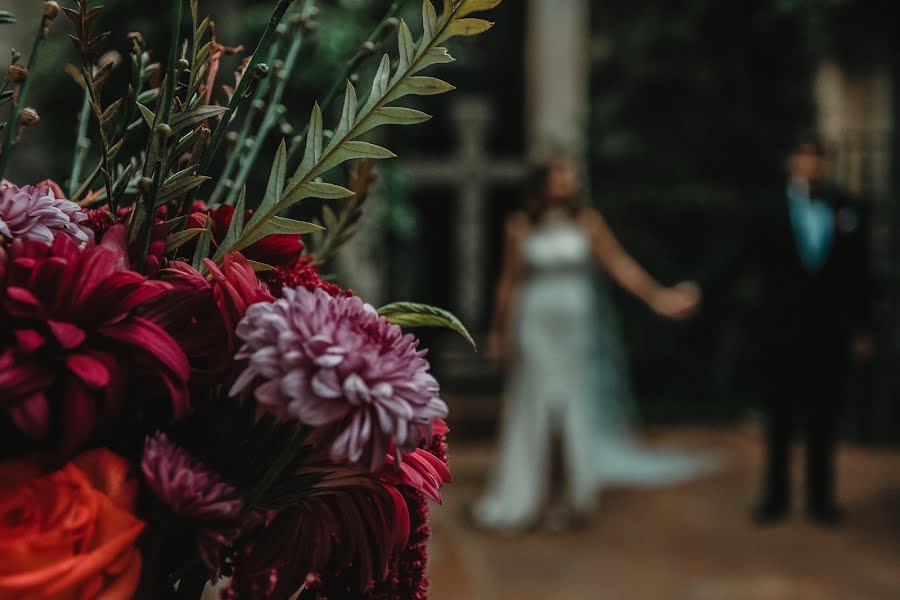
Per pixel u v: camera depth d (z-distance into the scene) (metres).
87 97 0.71
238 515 0.53
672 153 7.84
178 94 0.68
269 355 0.51
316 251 0.85
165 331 0.56
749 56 7.79
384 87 0.62
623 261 5.12
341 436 0.51
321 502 0.61
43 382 0.49
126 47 3.13
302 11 0.84
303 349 0.51
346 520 0.61
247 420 0.56
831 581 4.06
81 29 0.62
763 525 4.93
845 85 7.35
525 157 7.70
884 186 7.07
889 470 6.02
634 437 6.54
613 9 7.83
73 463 0.50
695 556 4.43
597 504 5.33
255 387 0.55
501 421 6.94
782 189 5.04
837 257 4.89
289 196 0.62
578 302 5.02
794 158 5.07
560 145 5.23
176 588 0.61
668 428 7.29
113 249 0.57
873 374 6.83
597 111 7.83
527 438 4.98
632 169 7.84
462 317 7.41
